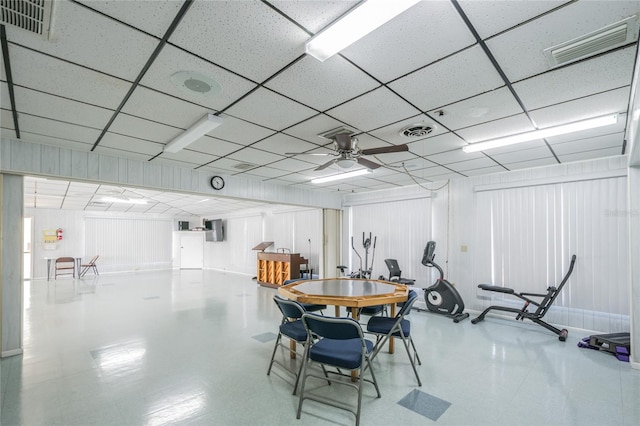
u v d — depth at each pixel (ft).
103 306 19.93
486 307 17.19
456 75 6.89
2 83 7.06
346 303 9.49
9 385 9.25
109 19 5.02
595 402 8.30
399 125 9.91
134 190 22.59
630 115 8.63
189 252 44.42
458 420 7.54
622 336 12.11
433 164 15.07
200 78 6.96
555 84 7.30
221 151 12.78
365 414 7.78
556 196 15.20
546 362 10.88
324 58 5.93
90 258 37.24
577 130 10.28
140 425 7.33
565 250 14.84
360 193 24.21
